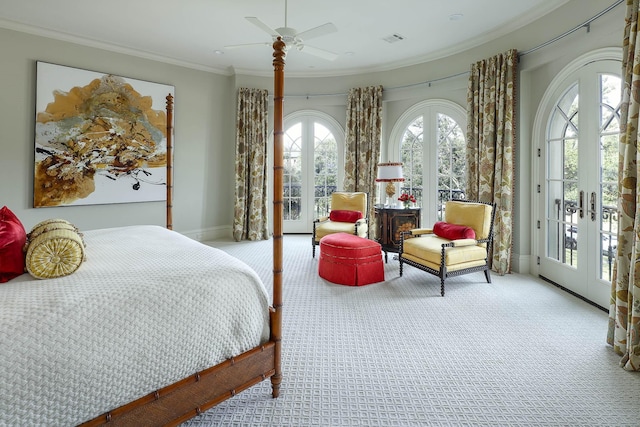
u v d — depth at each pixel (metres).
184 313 1.46
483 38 4.43
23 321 1.16
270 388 1.92
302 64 5.64
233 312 1.61
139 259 1.81
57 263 1.50
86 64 4.60
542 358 2.23
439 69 5.10
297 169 6.53
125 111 4.90
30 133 4.24
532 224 4.07
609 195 3.01
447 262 3.42
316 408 1.74
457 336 2.54
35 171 4.27
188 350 1.46
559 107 3.66
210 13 3.88
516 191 4.16
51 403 1.15
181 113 5.48
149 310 1.38
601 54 3.00
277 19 4.01
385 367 2.12
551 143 3.79
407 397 1.83
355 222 4.74
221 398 1.56
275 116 1.79
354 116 5.86
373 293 3.47
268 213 6.35
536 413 1.70
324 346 2.38
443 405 1.76
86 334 1.23
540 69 3.88
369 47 4.86
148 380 1.35
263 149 6.05
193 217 5.74
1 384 1.07
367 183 5.80
